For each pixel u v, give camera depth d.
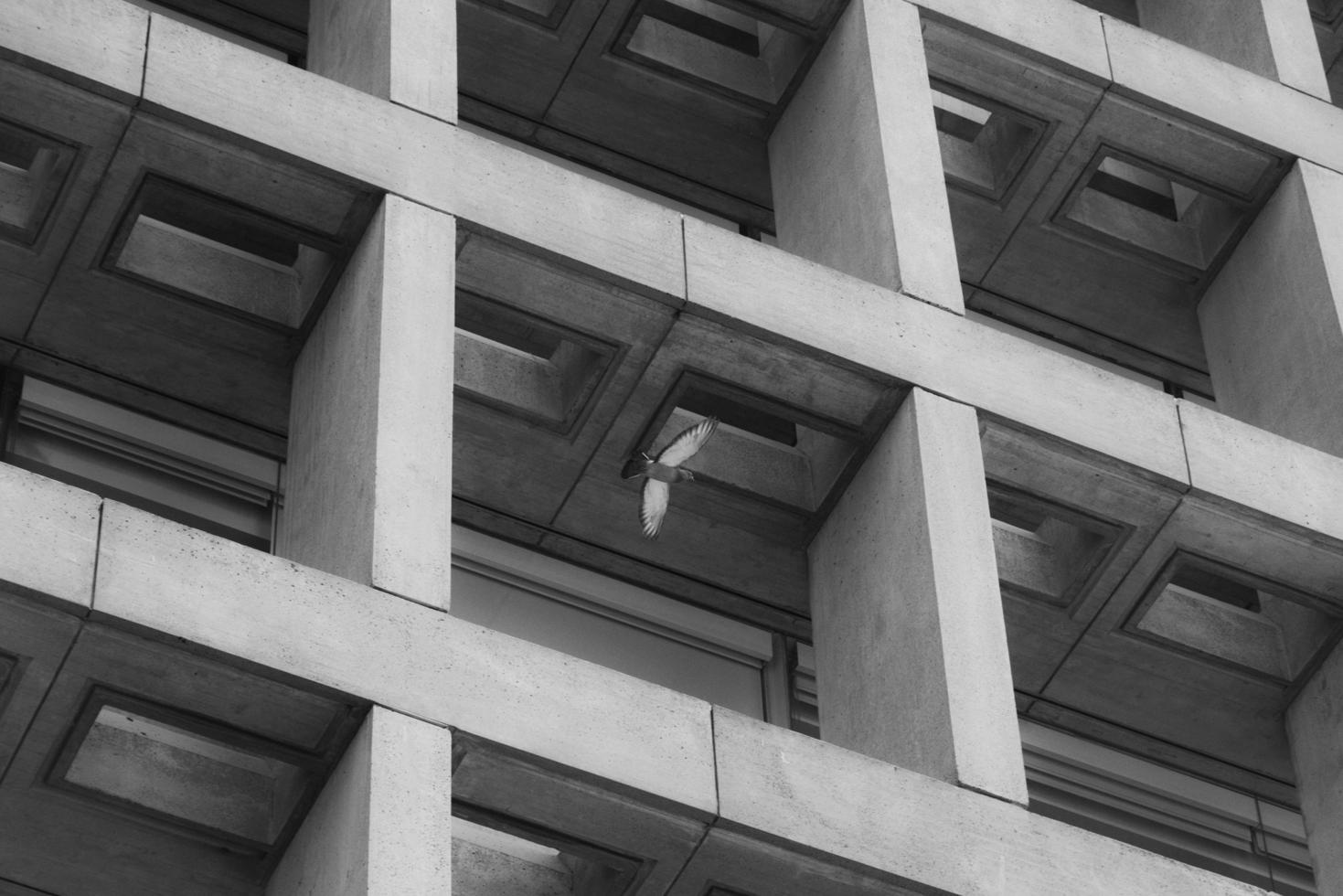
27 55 24.50
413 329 24.72
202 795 23.77
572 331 26.78
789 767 23.84
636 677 25.86
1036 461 27.89
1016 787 24.84
